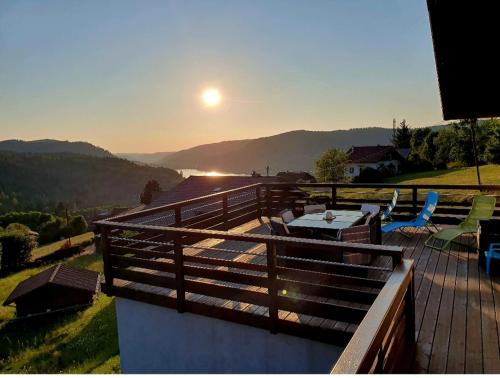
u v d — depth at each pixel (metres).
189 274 4.09
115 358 10.27
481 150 33.81
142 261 4.45
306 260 3.39
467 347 3.06
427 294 4.18
